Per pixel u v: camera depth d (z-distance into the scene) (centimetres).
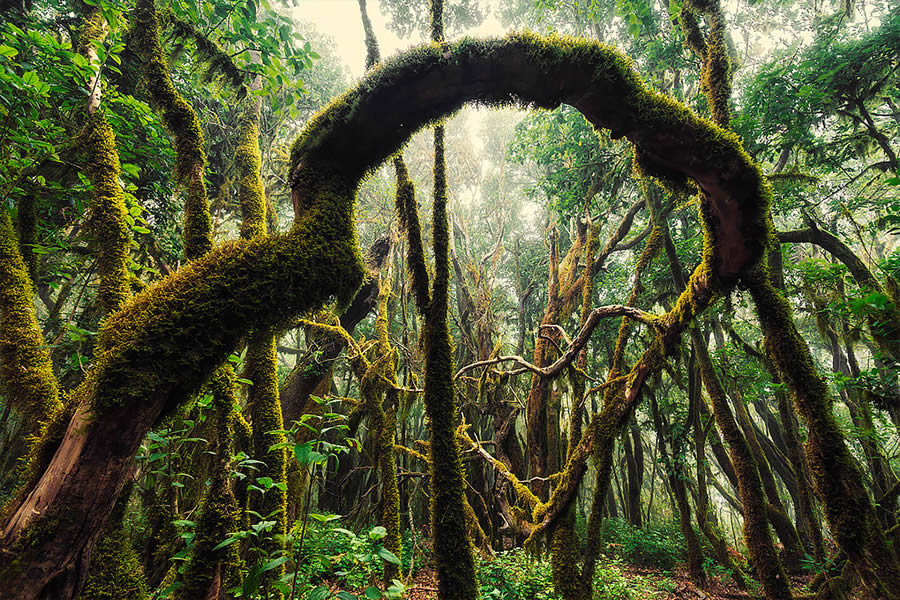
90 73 296
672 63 801
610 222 1470
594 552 467
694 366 893
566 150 984
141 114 382
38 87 292
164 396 170
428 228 1350
